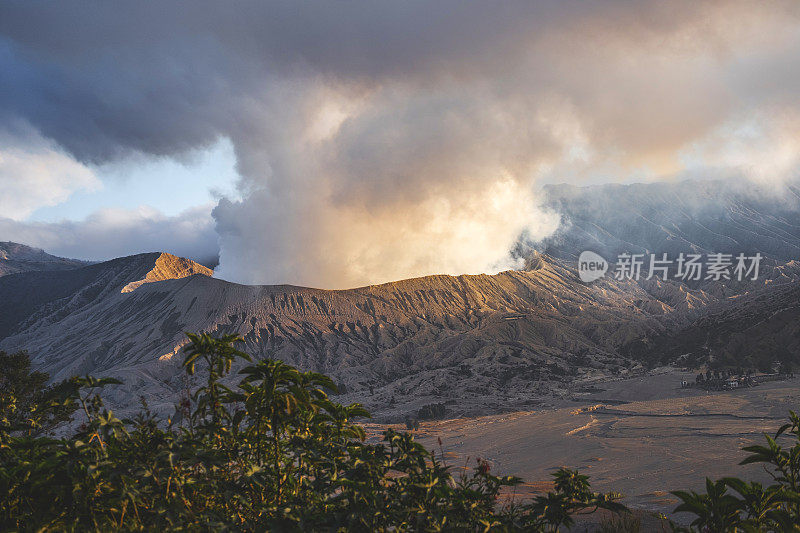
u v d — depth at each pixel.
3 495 3.70
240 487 4.05
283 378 4.35
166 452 3.77
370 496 3.94
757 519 3.91
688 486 47.31
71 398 4.12
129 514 3.92
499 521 4.31
